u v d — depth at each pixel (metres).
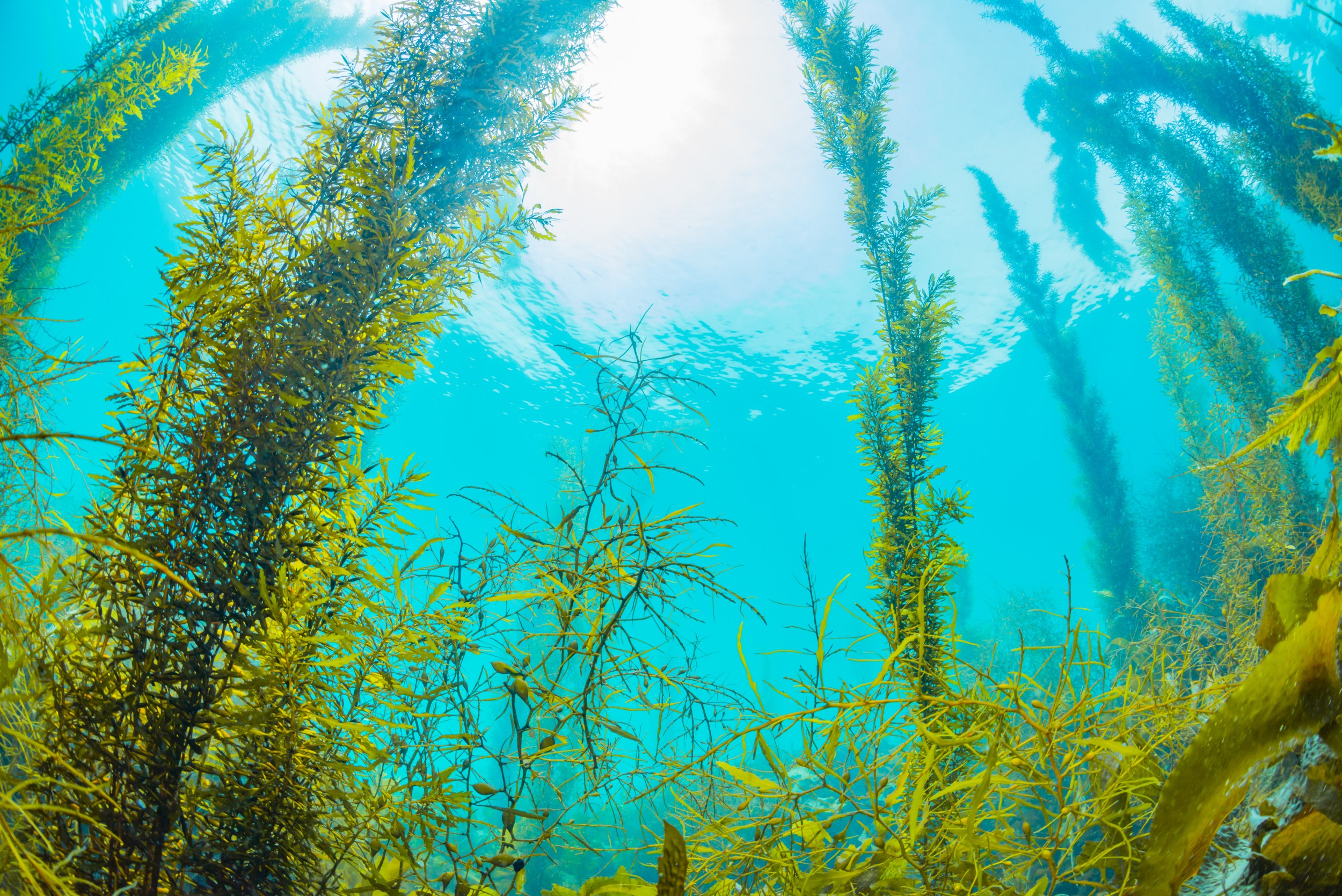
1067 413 11.05
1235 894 0.44
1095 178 12.72
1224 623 1.10
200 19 6.27
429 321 1.21
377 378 1.12
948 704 0.69
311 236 1.16
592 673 0.78
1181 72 6.50
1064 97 9.12
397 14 1.57
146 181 12.73
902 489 2.62
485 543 0.88
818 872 0.70
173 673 0.81
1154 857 0.45
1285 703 0.42
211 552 0.85
